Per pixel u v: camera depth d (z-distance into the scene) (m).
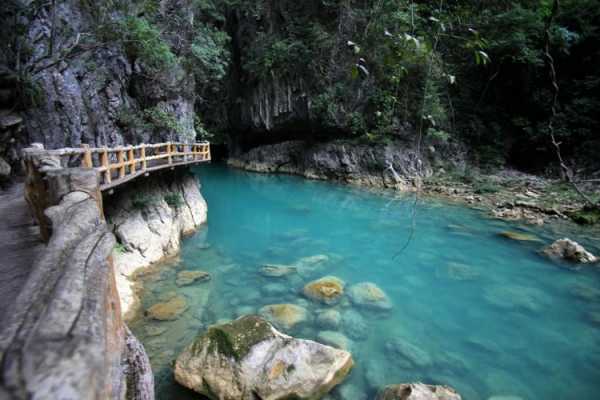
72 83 9.62
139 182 7.92
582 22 15.21
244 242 9.59
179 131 12.55
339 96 18.98
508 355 4.58
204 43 13.95
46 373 0.71
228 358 3.58
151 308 5.30
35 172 3.50
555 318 5.54
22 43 8.95
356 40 16.92
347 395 3.64
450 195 15.01
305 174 21.58
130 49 10.52
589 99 15.70
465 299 6.18
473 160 18.44
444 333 5.09
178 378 3.66
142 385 2.05
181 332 4.78
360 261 8.09
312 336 4.71
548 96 16.75
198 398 3.55
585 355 4.59
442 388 3.38
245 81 23.28
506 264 7.75
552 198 12.95
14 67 8.86
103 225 2.16
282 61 20.08
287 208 14.09
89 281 1.28
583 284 6.66
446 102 18.42
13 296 2.52
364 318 5.30
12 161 8.19
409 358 4.37
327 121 19.41
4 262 3.15
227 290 6.29
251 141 26.08
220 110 26.31
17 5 8.79
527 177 16.53
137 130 11.54
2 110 8.16
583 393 3.90
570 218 10.88
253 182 20.09
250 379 3.43
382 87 17.14
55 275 1.28
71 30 9.56
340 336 4.70
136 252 6.79
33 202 3.96
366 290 6.03
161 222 8.05
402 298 6.19
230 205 14.54
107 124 10.62
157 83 12.27
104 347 0.93
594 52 15.49
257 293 6.13
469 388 3.90
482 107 18.78
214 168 25.84
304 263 7.56
